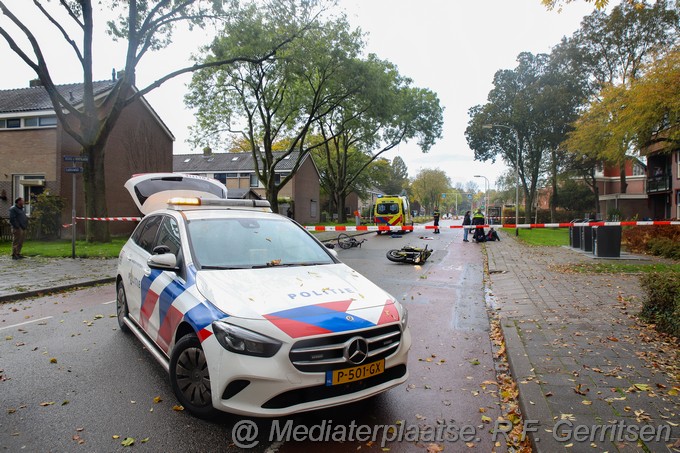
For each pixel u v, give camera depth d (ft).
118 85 55.16
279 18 60.23
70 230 62.69
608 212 121.08
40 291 26.61
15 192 64.49
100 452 9.66
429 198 282.36
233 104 84.12
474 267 41.22
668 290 17.84
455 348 17.43
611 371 13.61
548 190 172.65
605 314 20.89
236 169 139.33
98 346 16.66
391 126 123.34
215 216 14.76
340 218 139.13
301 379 9.48
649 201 121.49
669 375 13.23
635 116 61.46
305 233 15.76
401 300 26.27
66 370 14.28
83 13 48.44
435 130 128.77
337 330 9.93
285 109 87.71
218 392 9.74
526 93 129.49
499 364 15.61
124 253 18.13
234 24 56.54
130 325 16.28
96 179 52.34
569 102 120.98
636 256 44.73
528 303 24.06
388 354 10.89
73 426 10.75
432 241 74.59
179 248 13.35
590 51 123.13
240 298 10.56
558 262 41.27
